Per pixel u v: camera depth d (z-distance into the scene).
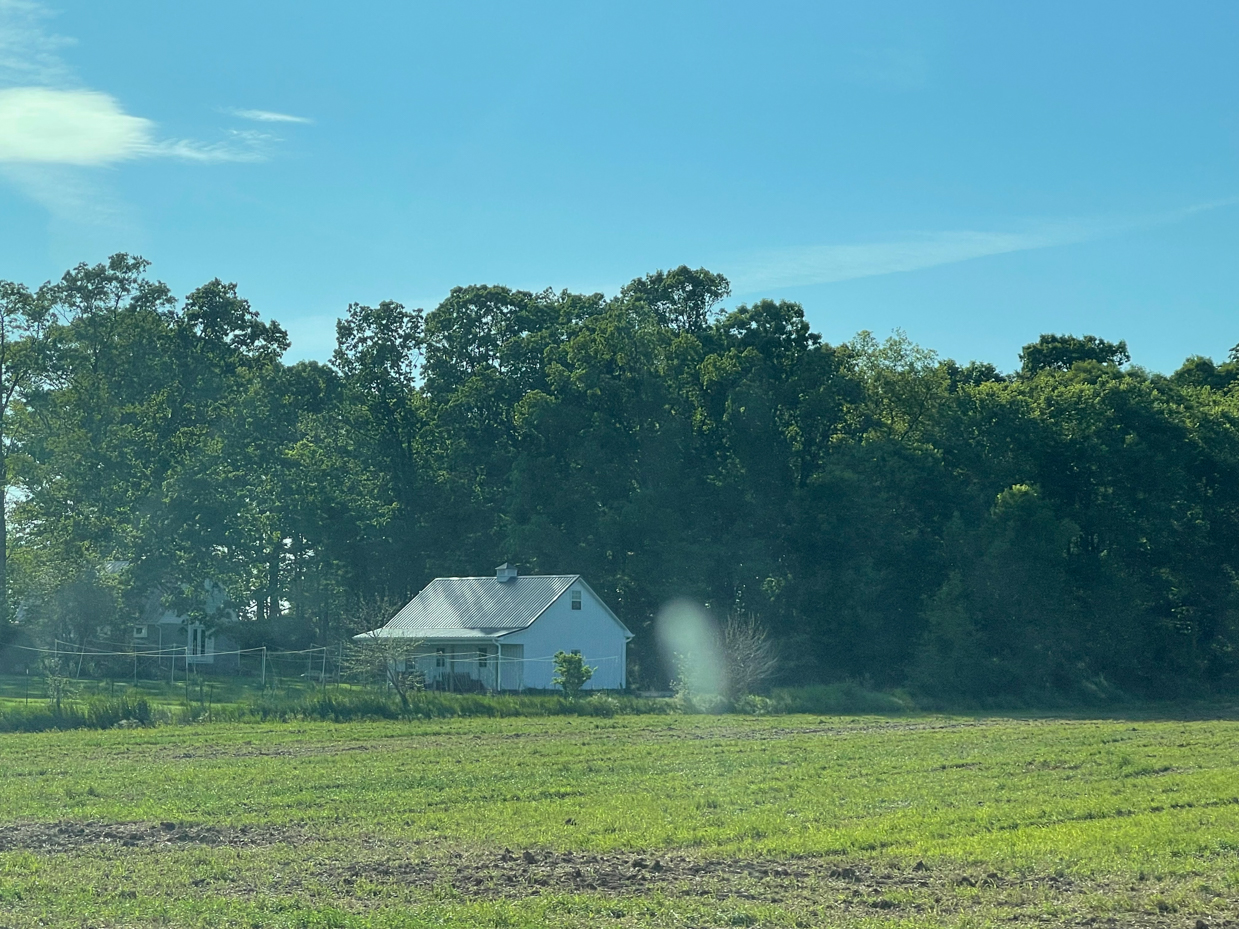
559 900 13.44
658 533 67.50
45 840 17.41
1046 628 59.91
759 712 47.16
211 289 88.44
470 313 86.31
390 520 76.19
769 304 75.00
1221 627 64.56
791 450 73.75
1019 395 70.31
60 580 61.19
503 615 59.25
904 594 65.38
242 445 78.31
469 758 28.67
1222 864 14.97
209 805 20.70
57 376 73.62
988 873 14.74
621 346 73.12
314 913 12.71
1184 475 65.31
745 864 15.58
